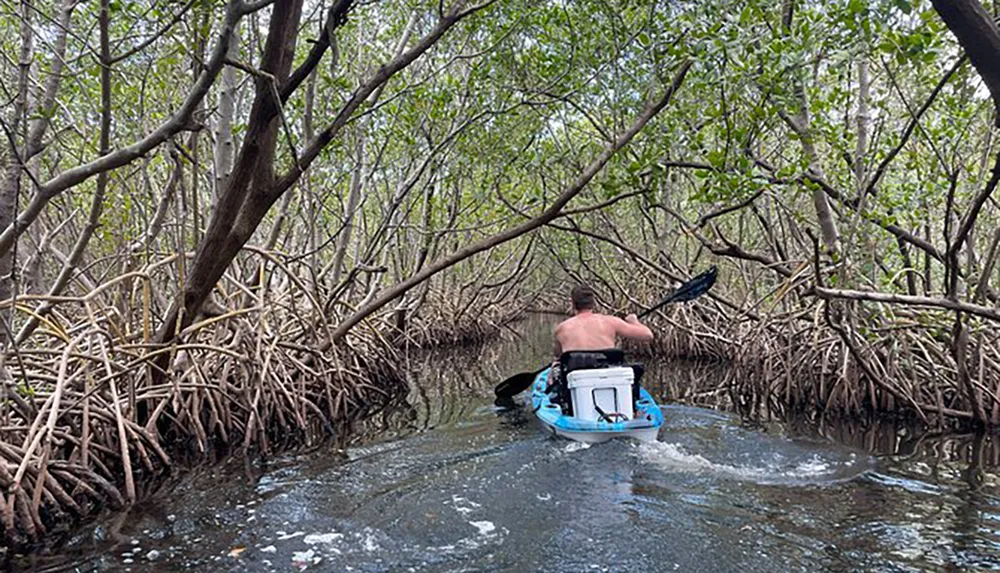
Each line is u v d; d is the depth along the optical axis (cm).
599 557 386
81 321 698
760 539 405
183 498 514
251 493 525
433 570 379
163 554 409
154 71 681
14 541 425
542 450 603
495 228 1591
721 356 1301
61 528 454
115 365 587
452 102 1115
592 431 620
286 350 849
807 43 538
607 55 759
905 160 830
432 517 456
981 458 580
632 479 519
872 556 381
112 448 585
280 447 691
